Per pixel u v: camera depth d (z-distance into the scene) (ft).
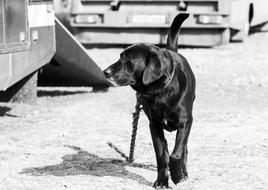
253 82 52.49
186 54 66.18
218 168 28.09
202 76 55.21
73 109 42.60
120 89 50.88
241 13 73.15
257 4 79.00
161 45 69.87
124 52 23.97
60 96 48.24
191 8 67.62
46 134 35.35
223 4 67.05
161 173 25.03
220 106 43.11
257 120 38.45
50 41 42.06
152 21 67.82
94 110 42.27
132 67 23.85
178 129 24.66
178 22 27.07
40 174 27.45
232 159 29.55
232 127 36.55
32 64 40.29
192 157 29.99
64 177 26.94
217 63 61.36
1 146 32.58
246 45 72.28
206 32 68.80
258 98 46.16
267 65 60.49
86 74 47.55
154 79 23.49
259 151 31.04
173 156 24.35
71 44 45.01
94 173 27.61
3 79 37.09
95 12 69.10
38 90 51.21
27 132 35.81
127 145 32.76
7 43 37.09
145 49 23.88
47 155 30.83
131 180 26.43
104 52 68.18
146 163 29.35
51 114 40.91
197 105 43.39
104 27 69.51
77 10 69.67
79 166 28.84
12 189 25.23
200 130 35.78
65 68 46.83
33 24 39.96
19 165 28.99
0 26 36.35
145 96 24.32
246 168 28.04
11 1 37.42
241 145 32.30
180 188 25.20
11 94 44.24
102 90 50.01
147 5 68.33
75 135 35.12
